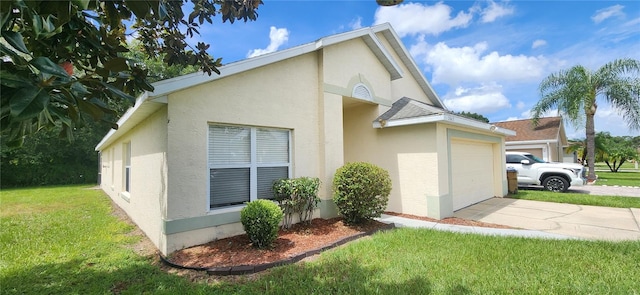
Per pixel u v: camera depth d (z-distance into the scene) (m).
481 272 3.84
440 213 7.22
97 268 4.29
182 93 4.86
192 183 4.98
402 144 8.01
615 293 3.24
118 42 2.92
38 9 1.59
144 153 6.11
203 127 5.11
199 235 5.06
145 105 4.84
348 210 6.31
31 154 19.80
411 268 3.98
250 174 5.86
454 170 8.46
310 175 6.85
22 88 1.55
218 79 5.30
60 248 5.21
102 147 13.89
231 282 3.75
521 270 3.89
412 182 7.78
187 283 3.72
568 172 12.08
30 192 14.90
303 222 6.52
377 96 8.52
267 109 6.05
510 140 18.69
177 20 3.49
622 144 29.27
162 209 4.91
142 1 2.02
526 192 11.89
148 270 4.18
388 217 7.48
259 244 4.89
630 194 11.29
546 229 6.24
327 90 7.14
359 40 8.12
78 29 2.44
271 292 3.40
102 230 6.51
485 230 6.10
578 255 4.41
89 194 13.80
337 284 3.56
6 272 4.12
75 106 2.00
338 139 7.33
